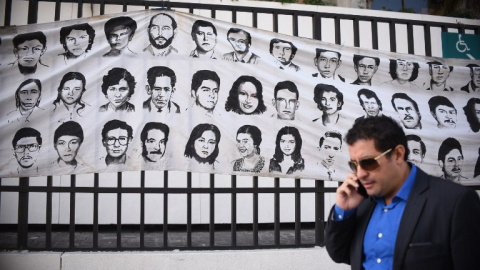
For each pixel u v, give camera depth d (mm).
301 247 3848
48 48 3600
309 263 3748
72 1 3719
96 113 3600
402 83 4137
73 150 3545
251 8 3928
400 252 1670
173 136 3668
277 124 3842
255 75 3852
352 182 1880
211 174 3732
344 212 1934
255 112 3816
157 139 3646
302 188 3871
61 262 3473
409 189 1795
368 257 1833
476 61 4344
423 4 7363
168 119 3680
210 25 3828
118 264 3520
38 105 3541
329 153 3900
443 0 7375
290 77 3916
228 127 3754
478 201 1678
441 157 4113
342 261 2033
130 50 3697
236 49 3844
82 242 5113
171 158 3650
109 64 3652
